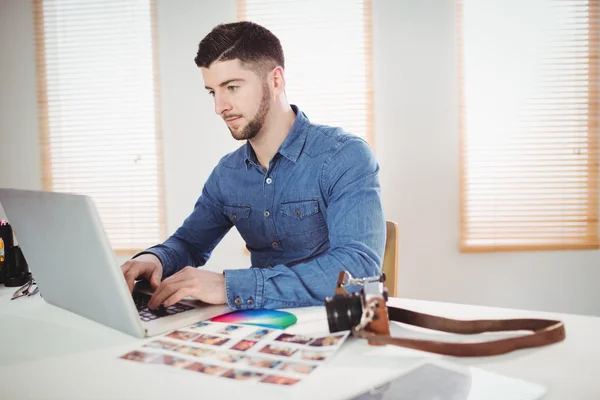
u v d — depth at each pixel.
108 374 0.75
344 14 2.88
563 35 2.80
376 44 2.87
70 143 3.11
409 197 2.89
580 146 2.83
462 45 2.83
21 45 3.07
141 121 3.07
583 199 2.85
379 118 2.88
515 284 2.90
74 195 0.85
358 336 0.85
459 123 2.84
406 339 0.80
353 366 0.75
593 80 2.81
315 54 2.91
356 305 0.86
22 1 3.04
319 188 1.41
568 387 0.67
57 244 0.97
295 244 1.50
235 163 1.57
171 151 3.03
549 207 2.88
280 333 0.90
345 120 2.90
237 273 1.08
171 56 3.00
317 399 0.64
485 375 0.72
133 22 3.03
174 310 1.05
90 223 0.84
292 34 2.92
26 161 3.12
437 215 2.89
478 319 0.96
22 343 0.91
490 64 2.84
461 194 2.87
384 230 1.31
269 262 1.58
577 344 0.83
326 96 2.91
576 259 2.88
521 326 0.88
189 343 0.87
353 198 1.30
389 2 2.85
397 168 2.89
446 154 2.87
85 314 1.06
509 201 2.87
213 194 1.61
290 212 1.46
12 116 3.10
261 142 1.44
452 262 2.90
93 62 3.07
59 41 3.07
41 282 1.16
